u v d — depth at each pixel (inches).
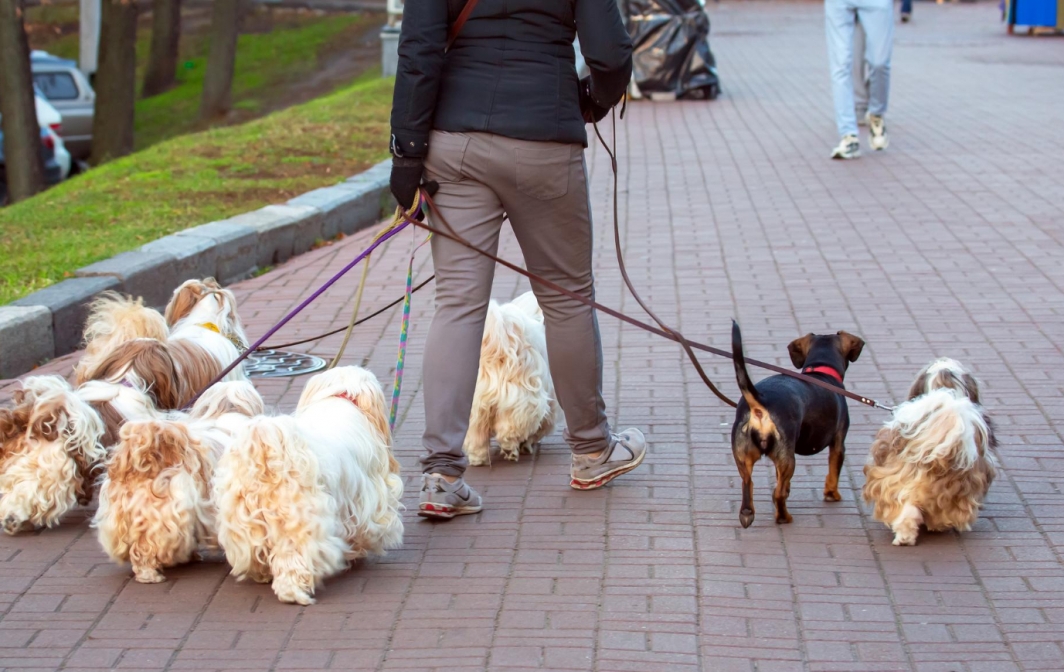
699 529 182.9
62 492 181.2
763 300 315.0
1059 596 159.5
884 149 528.1
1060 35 1109.1
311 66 1226.0
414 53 166.4
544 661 142.9
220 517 154.3
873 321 294.2
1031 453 210.8
